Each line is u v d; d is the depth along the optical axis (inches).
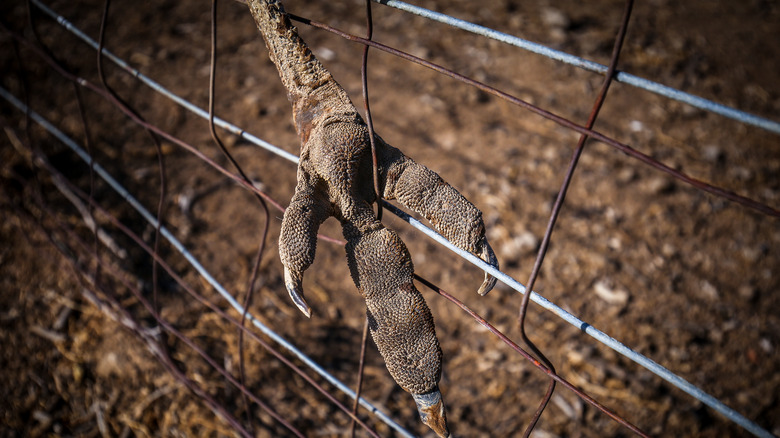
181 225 143.4
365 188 50.1
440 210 47.7
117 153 157.1
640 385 121.6
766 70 203.8
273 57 53.5
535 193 156.9
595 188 158.9
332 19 211.9
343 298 135.0
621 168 164.1
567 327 131.6
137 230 140.2
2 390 113.7
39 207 141.8
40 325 122.9
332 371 121.0
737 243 148.9
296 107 52.7
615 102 186.5
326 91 51.8
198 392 101.0
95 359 118.2
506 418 117.3
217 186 152.5
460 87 187.0
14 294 127.4
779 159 171.8
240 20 206.8
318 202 48.5
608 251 145.0
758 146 175.5
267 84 182.7
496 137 170.9
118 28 197.9
